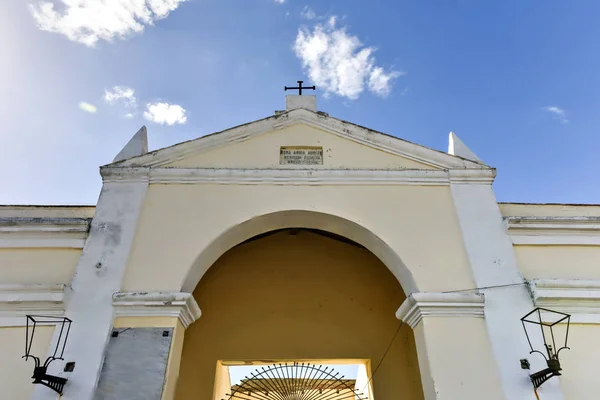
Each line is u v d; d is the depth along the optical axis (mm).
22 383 4238
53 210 5691
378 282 7258
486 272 4977
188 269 4871
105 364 4227
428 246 5164
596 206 5844
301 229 7305
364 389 7262
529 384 4270
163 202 5410
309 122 6266
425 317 4625
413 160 5965
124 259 4918
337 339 6812
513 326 4605
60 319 4512
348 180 5645
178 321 4547
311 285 7242
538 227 5359
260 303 7086
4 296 4609
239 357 6637
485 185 5738
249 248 7453
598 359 4547
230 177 5605
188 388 6328
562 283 4848
